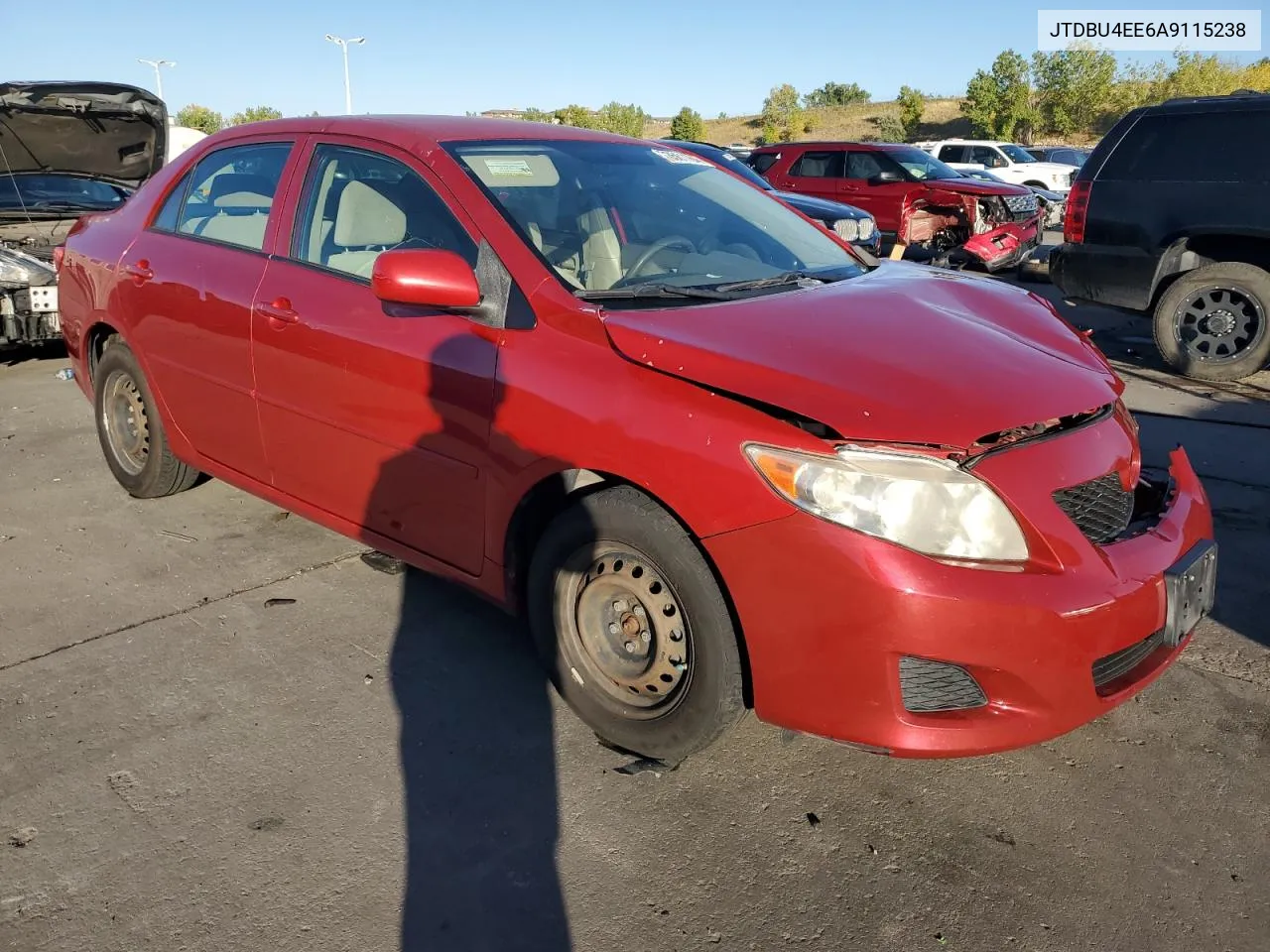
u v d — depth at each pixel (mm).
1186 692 3170
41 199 8625
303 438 3508
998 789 2695
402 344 3066
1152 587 2441
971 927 2213
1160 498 2793
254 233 3746
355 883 2309
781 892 2309
